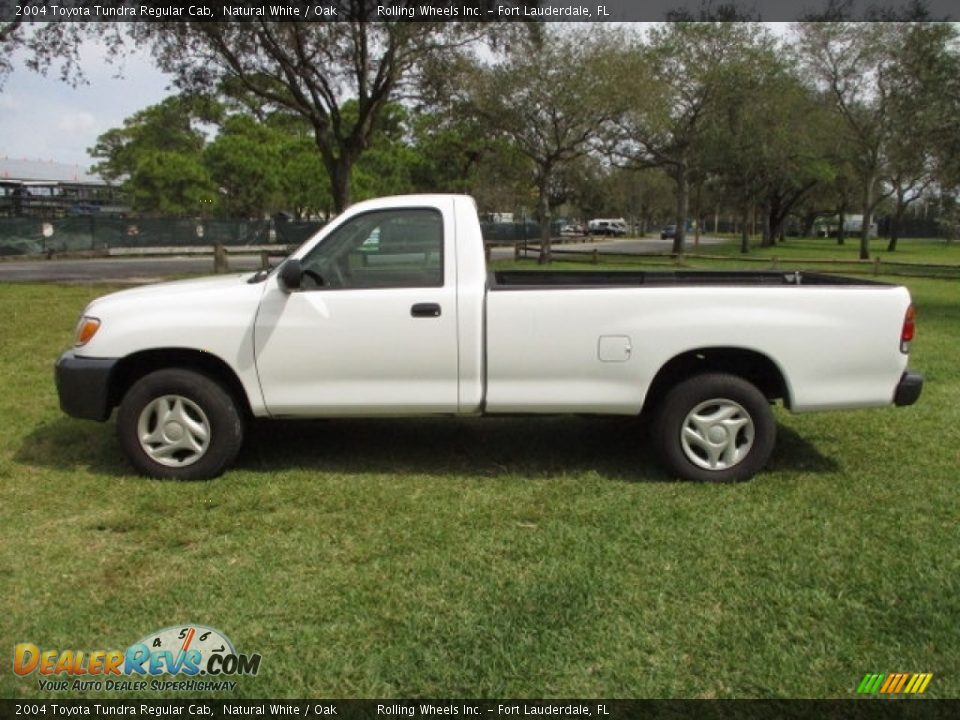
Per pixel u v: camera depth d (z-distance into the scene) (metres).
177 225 35.72
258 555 3.77
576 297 4.63
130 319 4.71
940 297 17.08
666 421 4.77
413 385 4.71
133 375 4.97
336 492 4.59
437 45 19.48
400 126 42.09
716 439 4.77
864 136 35.00
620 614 3.25
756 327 4.60
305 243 4.81
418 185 39.88
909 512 4.34
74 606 3.29
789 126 37.25
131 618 3.21
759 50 34.00
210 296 4.74
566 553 3.81
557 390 4.70
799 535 4.02
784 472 5.00
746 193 45.06
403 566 3.66
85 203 63.78
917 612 3.26
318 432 5.88
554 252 29.62
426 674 2.85
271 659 2.94
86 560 3.71
